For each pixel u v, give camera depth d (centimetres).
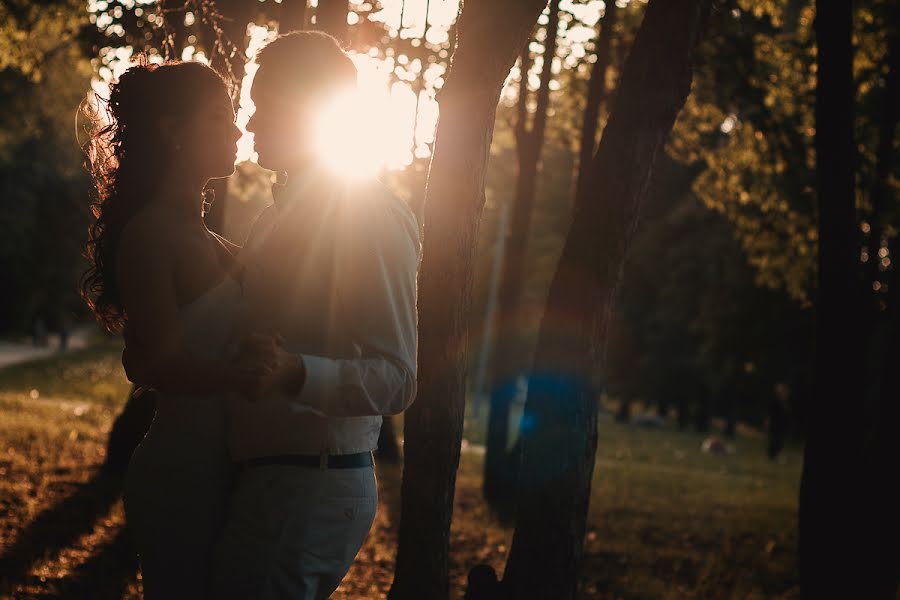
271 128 241
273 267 237
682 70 438
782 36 1515
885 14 1059
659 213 5012
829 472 663
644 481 1969
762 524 1463
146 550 240
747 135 1576
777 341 3638
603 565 1039
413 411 425
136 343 235
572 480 435
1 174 5472
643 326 5044
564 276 438
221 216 921
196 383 221
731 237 3694
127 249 231
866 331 659
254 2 888
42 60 1705
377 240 228
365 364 221
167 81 244
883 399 671
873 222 1016
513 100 1623
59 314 6212
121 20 1274
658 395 4847
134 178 243
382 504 1213
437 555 431
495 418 1332
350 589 743
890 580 667
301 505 227
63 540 776
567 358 434
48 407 2156
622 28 1551
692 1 438
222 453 240
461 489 1479
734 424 4469
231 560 230
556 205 4341
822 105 647
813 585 672
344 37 612
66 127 4075
